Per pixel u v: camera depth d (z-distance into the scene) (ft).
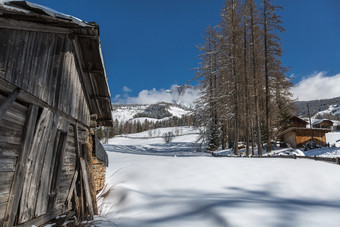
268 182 31.45
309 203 22.08
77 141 22.02
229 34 81.05
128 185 31.68
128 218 20.59
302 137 102.73
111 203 25.93
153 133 300.40
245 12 79.25
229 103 81.25
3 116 11.34
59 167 18.54
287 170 36.40
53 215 17.62
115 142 225.15
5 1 10.04
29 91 13.26
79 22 15.14
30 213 14.16
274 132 106.42
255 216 17.19
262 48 80.12
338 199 23.70
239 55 80.84
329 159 42.22
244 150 87.76
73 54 19.95
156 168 39.88
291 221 16.26
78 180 22.80
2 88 11.15
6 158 11.91
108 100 25.90
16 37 12.03
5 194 11.90
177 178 34.53
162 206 23.02
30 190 14.08
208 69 97.91
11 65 11.59
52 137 16.55
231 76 83.20
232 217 16.94
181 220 18.54
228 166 40.83
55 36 16.56
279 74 80.12
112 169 41.73
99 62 21.35
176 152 98.37
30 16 11.70
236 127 74.38
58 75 17.24
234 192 27.76
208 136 102.06
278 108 101.71
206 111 93.25
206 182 32.55
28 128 13.55
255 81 75.87
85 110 24.76
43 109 15.11
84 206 22.47
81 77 22.38
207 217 18.43
